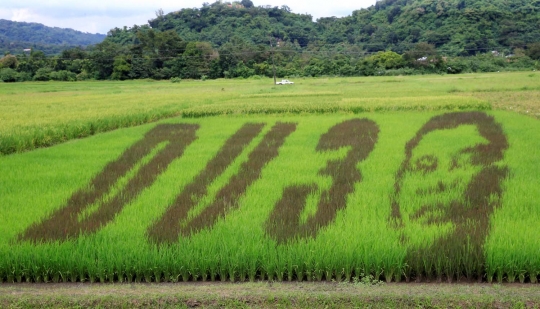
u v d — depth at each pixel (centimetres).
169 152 1495
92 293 653
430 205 908
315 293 635
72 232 783
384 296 620
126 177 1199
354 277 670
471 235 715
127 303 620
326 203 920
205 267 679
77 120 2106
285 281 679
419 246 682
